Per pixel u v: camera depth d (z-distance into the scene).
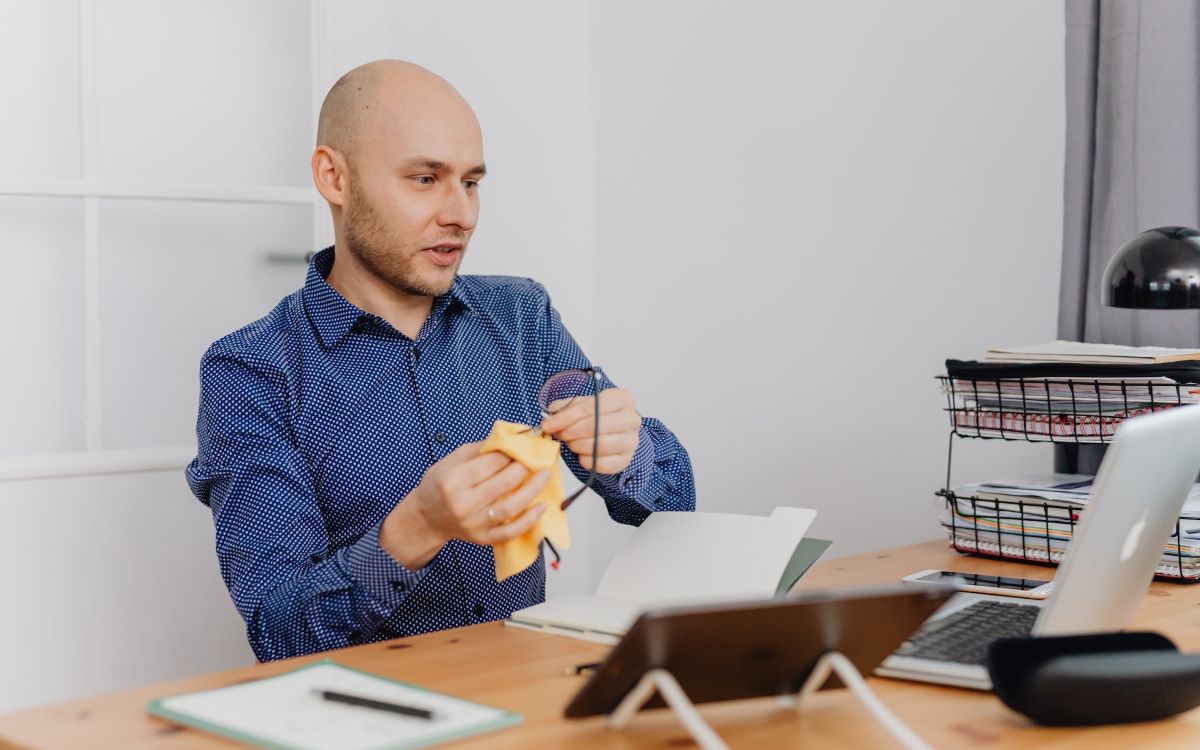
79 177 2.21
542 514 1.21
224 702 0.99
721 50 2.65
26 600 2.14
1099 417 1.62
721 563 1.38
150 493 2.27
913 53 2.31
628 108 2.86
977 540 1.69
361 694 1.01
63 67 2.20
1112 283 1.57
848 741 0.93
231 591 1.45
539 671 1.11
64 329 2.21
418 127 1.54
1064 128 2.09
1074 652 0.99
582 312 2.95
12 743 0.92
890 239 2.36
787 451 2.56
